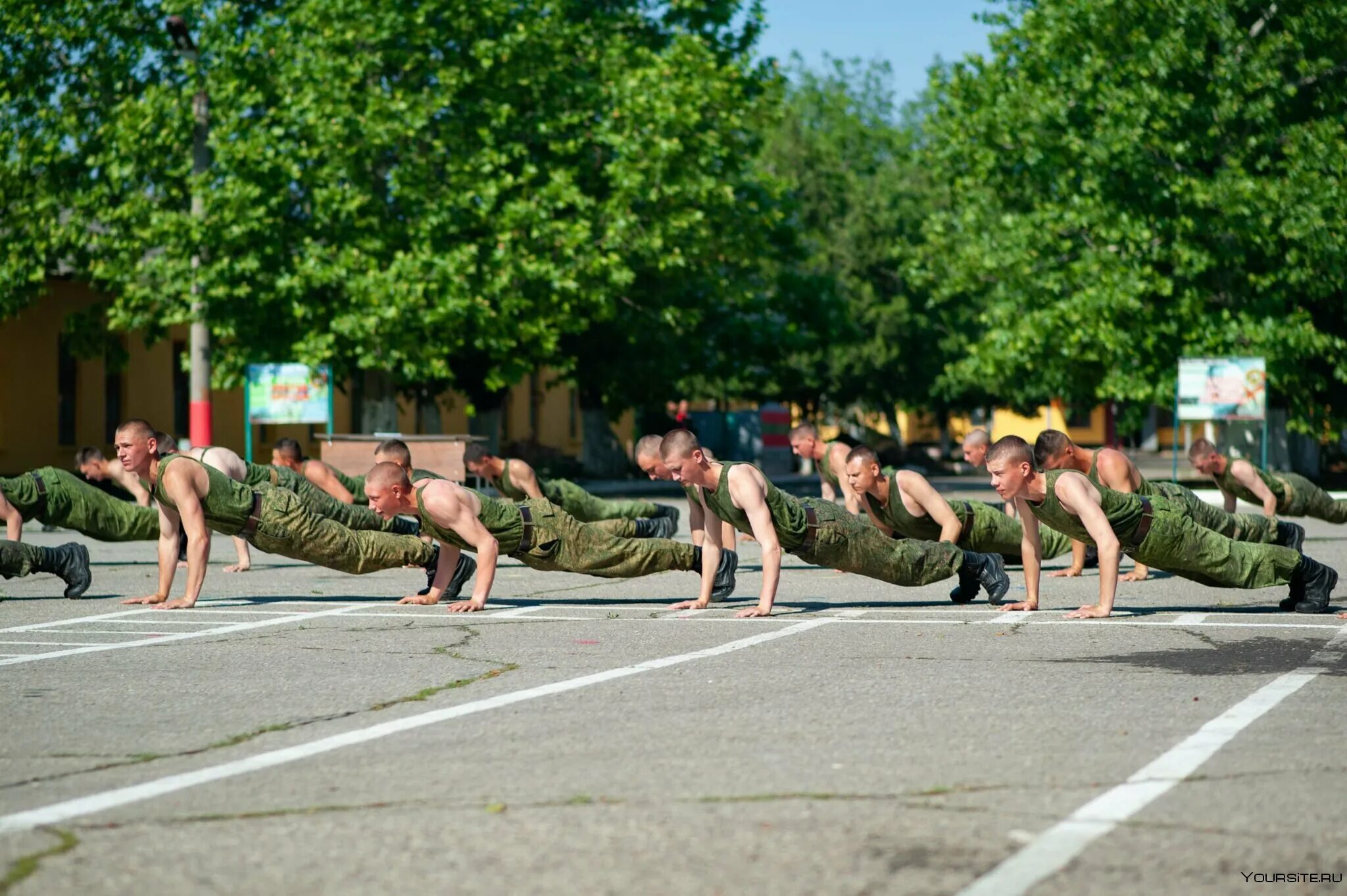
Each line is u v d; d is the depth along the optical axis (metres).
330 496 19.42
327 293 39.00
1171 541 14.23
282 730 8.89
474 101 40.69
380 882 5.76
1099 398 49.31
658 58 42.44
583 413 59.69
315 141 38.19
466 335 41.19
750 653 12.12
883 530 16.89
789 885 5.64
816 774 7.48
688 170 42.19
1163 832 6.31
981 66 47.09
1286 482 22.44
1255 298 43.84
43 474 18.66
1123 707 9.38
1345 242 41.88
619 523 19.97
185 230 37.00
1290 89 42.59
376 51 39.34
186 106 38.22
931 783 7.26
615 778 7.45
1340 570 20.39
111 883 5.78
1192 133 42.84
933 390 67.00
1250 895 5.47
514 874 5.83
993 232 47.19
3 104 40.34
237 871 5.92
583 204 40.50
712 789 7.19
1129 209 43.47
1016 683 10.40
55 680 10.93
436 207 38.81
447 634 13.55
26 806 7.00
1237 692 9.94
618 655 12.05
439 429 59.47
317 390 34.25
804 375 63.38
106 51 40.34
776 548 14.92
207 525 15.77
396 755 8.11
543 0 41.62
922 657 11.75
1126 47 44.03
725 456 68.56
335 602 16.75
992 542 17.23
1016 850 6.06
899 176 72.44
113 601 16.89
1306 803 6.81
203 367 37.34
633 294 47.88
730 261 47.72
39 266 40.53
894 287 70.00
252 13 42.03
